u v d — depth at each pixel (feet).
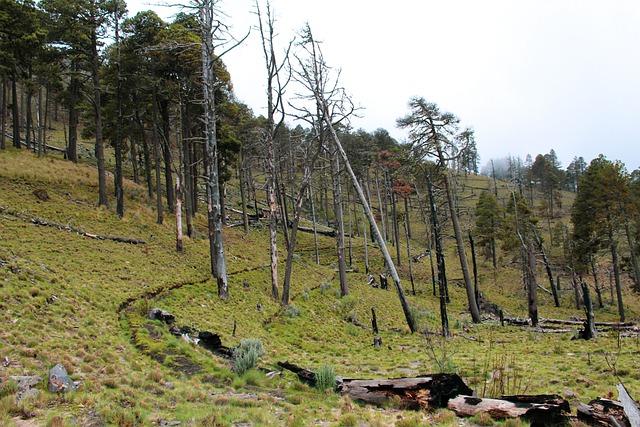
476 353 52.54
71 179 110.63
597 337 64.08
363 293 111.34
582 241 140.97
